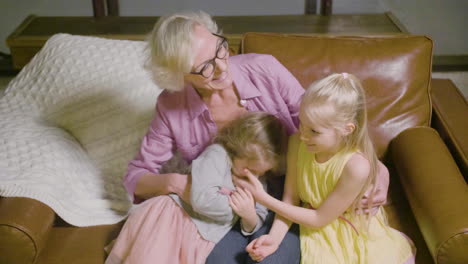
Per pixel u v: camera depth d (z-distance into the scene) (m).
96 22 2.72
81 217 1.49
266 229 1.38
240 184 1.36
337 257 1.29
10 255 1.28
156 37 1.19
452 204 1.24
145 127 1.67
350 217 1.33
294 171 1.37
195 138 1.45
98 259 1.39
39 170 1.45
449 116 1.67
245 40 1.75
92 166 1.67
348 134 1.22
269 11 2.92
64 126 1.71
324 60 1.66
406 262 1.31
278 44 1.71
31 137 1.56
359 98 1.19
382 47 1.67
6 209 1.29
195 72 1.19
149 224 1.37
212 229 1.37
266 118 1.33
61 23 2.69
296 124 1.46
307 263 1.30
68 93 1.71
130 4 2.92
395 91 1.63
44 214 1.34
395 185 1.64
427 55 1.67
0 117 1.66
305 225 1.31
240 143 1.30
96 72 1.73
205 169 1.33
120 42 1.81
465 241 1.16
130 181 1.49
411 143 1.53
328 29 2.56
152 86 1.71
